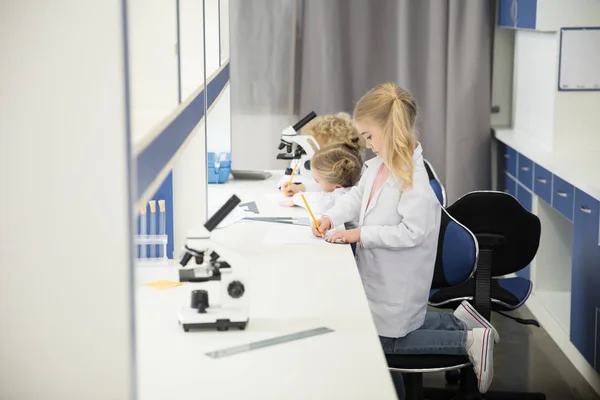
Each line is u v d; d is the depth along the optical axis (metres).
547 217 4.82
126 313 1.42
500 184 5.64
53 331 1.42
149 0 2.19
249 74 5.42
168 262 2.87
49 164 1.37
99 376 1.44
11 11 1.33
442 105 5.40
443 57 5.35
